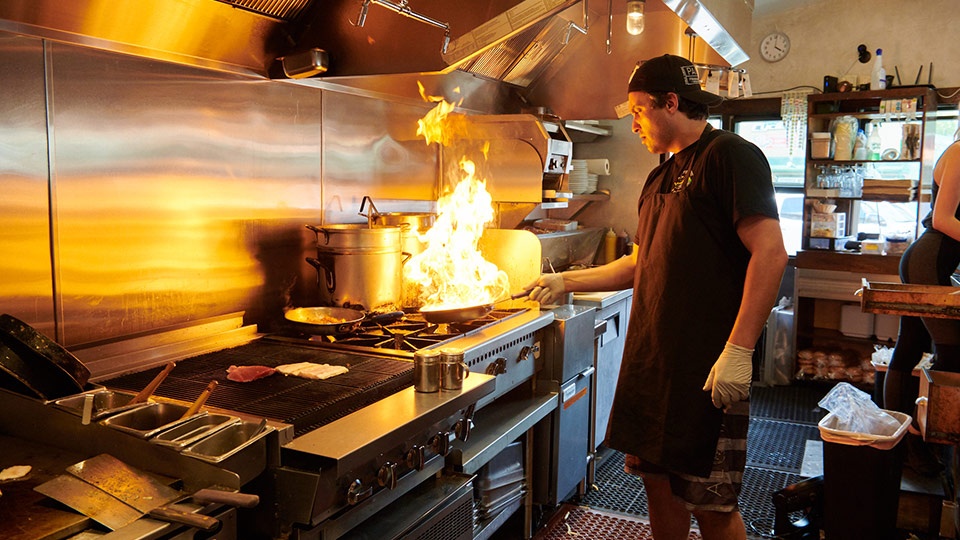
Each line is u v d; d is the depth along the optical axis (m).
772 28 5.63
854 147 5.20
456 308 2.77
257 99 2.72
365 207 3.36
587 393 3.46
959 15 5.05
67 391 1.81
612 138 5.07
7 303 1.97
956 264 3.25
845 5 5.36
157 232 2.38
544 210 4.97
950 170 3.02
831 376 5.39
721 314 2.15
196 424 1.69
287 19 2.65
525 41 3.67
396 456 1.94
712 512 2.23
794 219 5.83
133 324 2.32
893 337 5.34
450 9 2.41
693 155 2.22
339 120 3.15
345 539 1.96
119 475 1.51
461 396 2.08
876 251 5.14
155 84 2.33
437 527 2.19
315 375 2.13
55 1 1.98
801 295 5.53
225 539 1.52
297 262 2.99
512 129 3.63
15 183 1.96
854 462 2.74
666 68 2.20
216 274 2.62
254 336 2.72
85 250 2.16
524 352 2.92
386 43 2.55
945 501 3.01
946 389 2.35
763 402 5.16
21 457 1.67
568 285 2.71
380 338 2.63
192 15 2.33
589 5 3.94
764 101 5.66
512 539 3.09
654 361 2.24
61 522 1.36
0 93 1.90
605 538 3.11
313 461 1.66
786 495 3.06
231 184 2.64
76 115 2.10
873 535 2.75
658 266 2.25
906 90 4.93
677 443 2.19
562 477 3.21
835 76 5.44
